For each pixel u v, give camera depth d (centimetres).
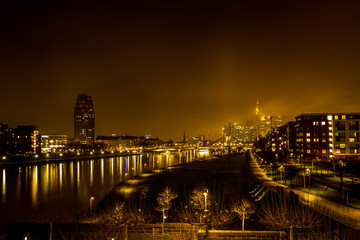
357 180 11144
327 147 18688
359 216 5959
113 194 10250
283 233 5031
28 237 5000
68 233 5150
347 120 18675
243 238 4869
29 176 16400
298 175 12531
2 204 9525
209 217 5088
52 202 9788
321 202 7419
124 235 5066
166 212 7188
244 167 18762
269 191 9244
